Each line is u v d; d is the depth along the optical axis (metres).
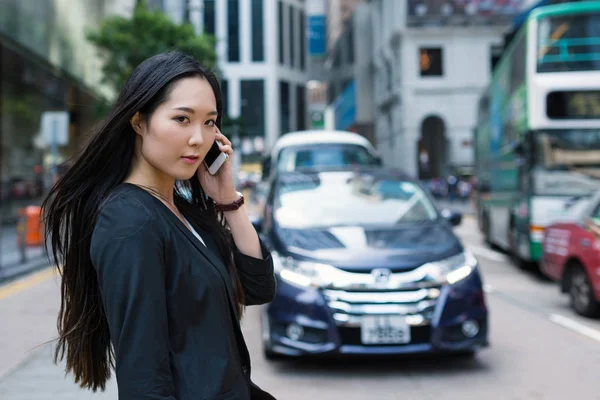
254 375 4.94
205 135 1.46
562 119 9.36
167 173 1.46
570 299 7.40
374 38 55.59
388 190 6.21
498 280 9.86
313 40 90.25
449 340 4.80
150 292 1.30
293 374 4.96
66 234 1.53
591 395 4.41
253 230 1.76
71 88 23.45
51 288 9.04
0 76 20.47
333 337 4.71
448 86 41.84
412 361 5.30
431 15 41.44
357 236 5.29
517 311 7.42
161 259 1.35
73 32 22.16
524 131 9.71
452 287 4.84
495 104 13.60
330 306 4.75
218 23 49.28
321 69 88.69
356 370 5.06
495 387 4.61
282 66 54.97
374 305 4.74
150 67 1.46
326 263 4.86
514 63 10.96
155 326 1.29
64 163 1.66
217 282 1.42
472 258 5.16
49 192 1.54
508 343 5.92
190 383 1.34
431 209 5.99
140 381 1.25
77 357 1.57
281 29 55.09
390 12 46.66
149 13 20.19
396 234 5.34
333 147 11.59
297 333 4.81
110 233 1.33
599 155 9.34
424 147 49.19
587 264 6.77
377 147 54.03
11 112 21.31
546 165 9.41
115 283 1.30
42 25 18.69
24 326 6.50
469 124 41.84
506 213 12.02
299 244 5.18
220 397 1.35
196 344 1.37
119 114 1.44
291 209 5.89
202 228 1.69
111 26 19.97
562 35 9.44
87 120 26.02
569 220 7.61
